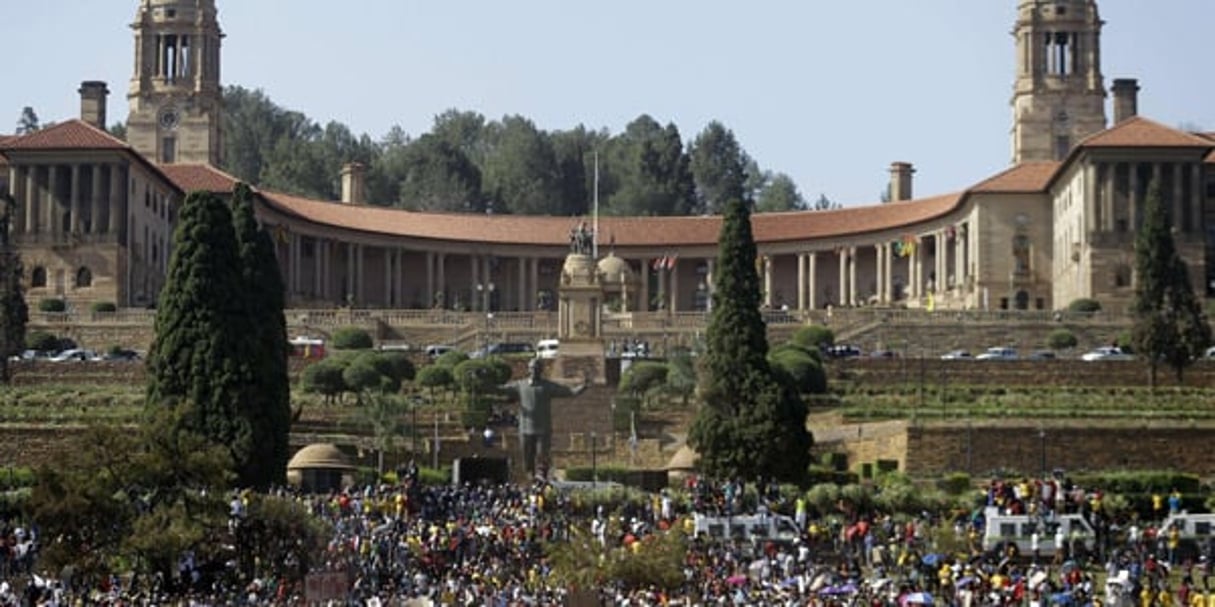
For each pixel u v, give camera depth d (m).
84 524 111.81
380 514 128.12
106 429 115.56
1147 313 183.75
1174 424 154.00
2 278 192.75
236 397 139.38
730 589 110.50
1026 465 148.88
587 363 194.62
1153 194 186.00
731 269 148.62
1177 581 116.62
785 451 144.12
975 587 108.62
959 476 143.62
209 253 142.00
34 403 170.12
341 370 180.62
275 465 141.38
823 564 119.62
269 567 114.50
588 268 197.00
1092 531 121.56
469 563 117.00
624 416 169.50
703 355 162.25
